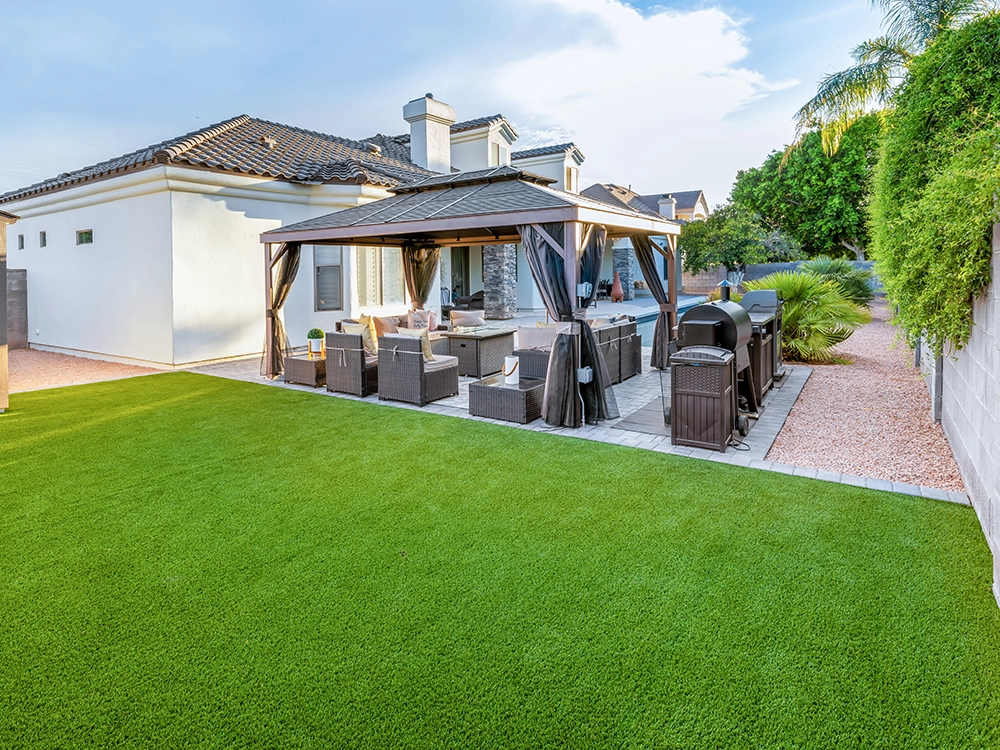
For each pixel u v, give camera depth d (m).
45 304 14.07
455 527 4.12
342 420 7.19
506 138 22.33
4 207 14.32
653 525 4.11
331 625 2.97
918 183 5.79
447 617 3.03
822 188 28.72
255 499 4.65
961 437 5.00
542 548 3.79
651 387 9.23
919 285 5.06
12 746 2.23
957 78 5.39
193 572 3.51
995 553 3.38
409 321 11.63
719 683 2.53
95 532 4.06
